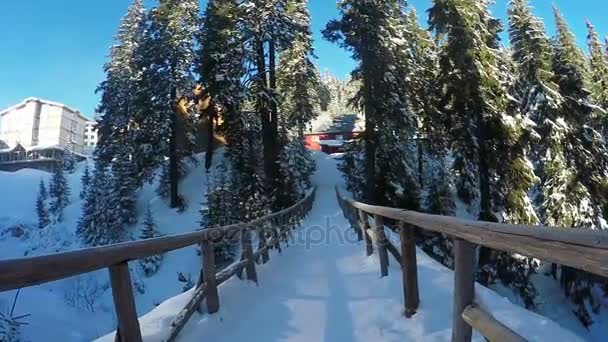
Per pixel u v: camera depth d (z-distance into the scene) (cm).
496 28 2077
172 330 389
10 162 7712
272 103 2670
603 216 2119
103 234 2872
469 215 2338
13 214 4625
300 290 675
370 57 2180
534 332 325
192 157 3494
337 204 2797
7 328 1004
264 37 2644
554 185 2034
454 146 2072
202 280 507
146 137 2977
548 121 1994
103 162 3591
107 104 3791
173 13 2944
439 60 1975
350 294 607
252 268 691
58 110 11556
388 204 2345
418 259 644
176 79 2917
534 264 1919
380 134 2280
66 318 1655
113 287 302
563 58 2192
